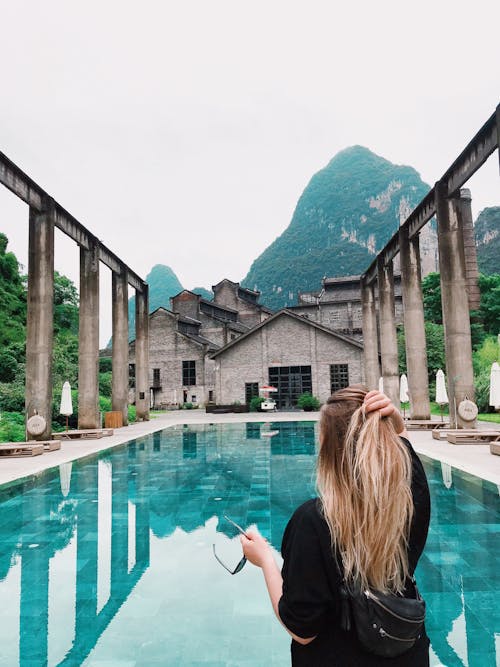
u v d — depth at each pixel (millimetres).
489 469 7895
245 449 12000
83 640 2887
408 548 1109
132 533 5113
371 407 1136
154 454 11203
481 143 11273
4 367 24672
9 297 32844
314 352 31656
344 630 1050
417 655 1081
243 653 2711
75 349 31266
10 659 2686
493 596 3395
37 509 6156
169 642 2854
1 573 4008
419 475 1200
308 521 1106
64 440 14086
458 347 12836
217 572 3992
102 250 18109
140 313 23359
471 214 13164
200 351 42156
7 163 11695
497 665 2539
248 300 60625
